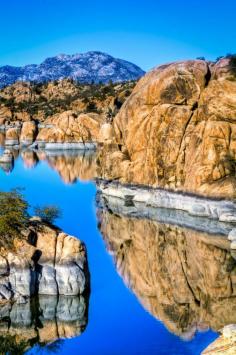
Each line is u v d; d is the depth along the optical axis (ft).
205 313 115.44
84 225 196.24
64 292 114.11
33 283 112.98
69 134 534.78
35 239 116.88
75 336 102.68
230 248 161.38
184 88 229.86
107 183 256.11
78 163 408.05
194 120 224.53
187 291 128.98
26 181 314.55
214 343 91.35
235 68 223.30
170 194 218.79
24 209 120.47
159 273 142.00
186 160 220.84
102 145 287.48
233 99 214.07
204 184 205.46
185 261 152.05
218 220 195.52
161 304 120.16
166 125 229.25
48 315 110.11
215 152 209.15
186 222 197.06
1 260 112.27
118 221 201.98
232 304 120.47
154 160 229.45
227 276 139.44
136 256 157.89
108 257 156.97
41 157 458.91
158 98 241.96
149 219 204.03
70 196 260.42
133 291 127.75
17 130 606.55
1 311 109.70
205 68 228.43
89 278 120.67
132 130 257.14
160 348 98.58
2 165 398.62
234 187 197.06
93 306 116.98
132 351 97.45
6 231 114.52
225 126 211.41
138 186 238.89
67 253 116.37
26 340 98.89
